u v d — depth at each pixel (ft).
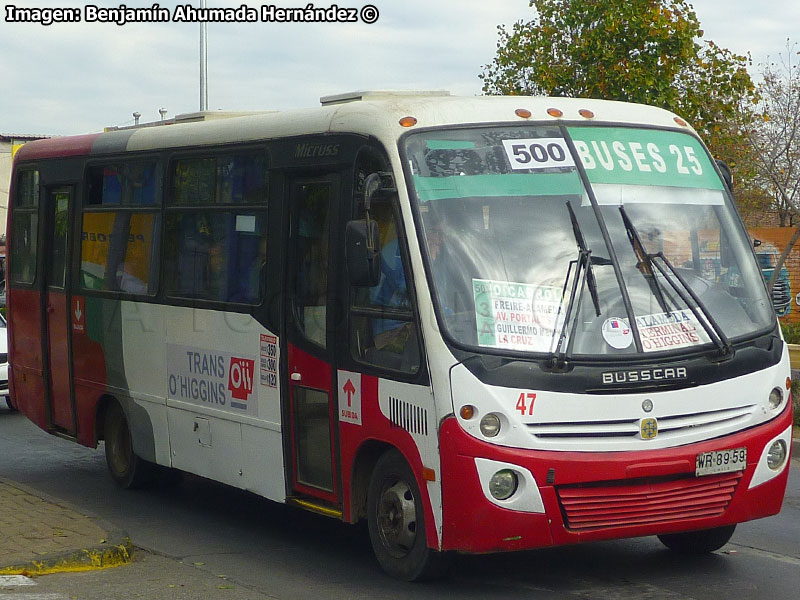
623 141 25.79
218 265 30.66
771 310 25.11
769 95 85.40
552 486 22.15
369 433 24.77
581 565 26.16
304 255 27.32
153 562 26.81
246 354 29.25
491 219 23.88
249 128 29.71
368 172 25.16
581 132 25.58
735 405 23.62
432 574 23.93
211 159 31.27
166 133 33.47
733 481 23.65
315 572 25.88
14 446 45.55
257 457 28.99
